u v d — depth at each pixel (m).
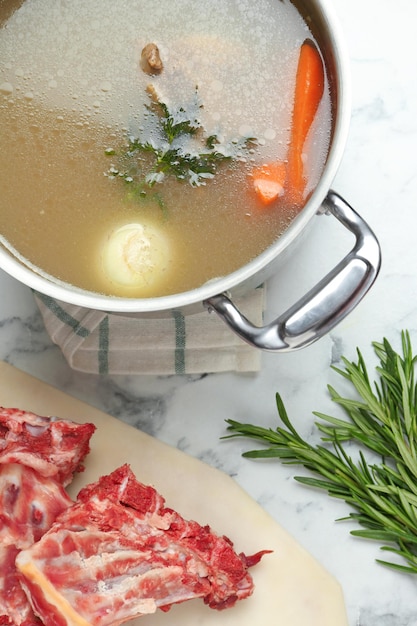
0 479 0.81
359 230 0.72
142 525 0.79
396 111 0.87
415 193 0.86
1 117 0.73
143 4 0.73
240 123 0.73
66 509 0.80
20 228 0.73
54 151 0.73
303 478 0.84
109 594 0.78
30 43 0.74
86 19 0.74
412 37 0.87
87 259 0.73
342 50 0.71
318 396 0.86
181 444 0.86
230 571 0.80
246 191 0.73
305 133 0.72
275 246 0.70
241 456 0.85
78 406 0.86
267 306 0.86
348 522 0.84
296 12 0.73
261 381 0.86
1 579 0.80
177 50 0.73
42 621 0.79
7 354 0.87
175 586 0.79
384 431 0.83
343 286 0.70
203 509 0.84
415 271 0.86
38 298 0.86
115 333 0.86
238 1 0.73
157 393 0.87
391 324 0.86
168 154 0.73
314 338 0.71
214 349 0.86
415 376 0.86
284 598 0.83
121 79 0.73
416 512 0.81
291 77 0.73
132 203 0.73
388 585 0.83
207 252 0.73
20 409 0.85
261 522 0.84
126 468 0.81
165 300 0.70
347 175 0.86
